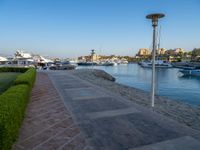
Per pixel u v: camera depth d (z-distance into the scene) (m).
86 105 8.42
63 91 12.16
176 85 32.12
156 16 7.77
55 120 6.35
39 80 18.89
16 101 4.91
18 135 5.01
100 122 6.18
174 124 6.05
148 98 10.45
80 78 21.33
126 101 9.32
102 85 15.70
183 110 7.98
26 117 6.62
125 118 6.61
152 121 6.30
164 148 4.45
